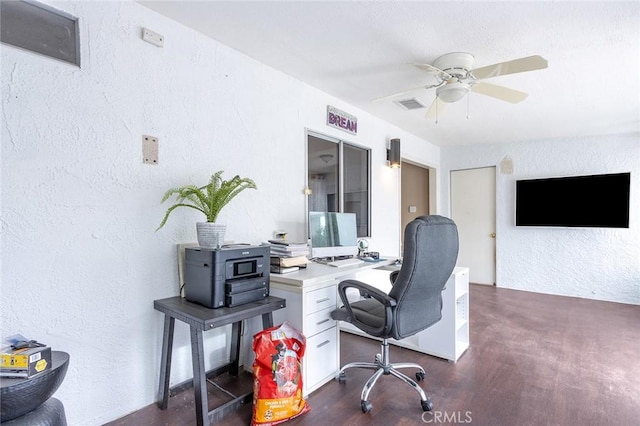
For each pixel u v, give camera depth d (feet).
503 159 17.13
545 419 5.94
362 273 10.80
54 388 4.25
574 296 15.29
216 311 5.74
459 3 6.04
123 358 6.05
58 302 5.29
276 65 8.71
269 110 8.78
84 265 5.57
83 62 5.53
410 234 5.88
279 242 7.84
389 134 13.94
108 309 5.85
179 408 6.29
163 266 6.63
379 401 6.54
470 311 12.84
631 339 9.87
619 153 14.51
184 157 6.95
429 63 8.33
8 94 4.84
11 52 4.87
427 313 6.66
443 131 15.10
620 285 14.38
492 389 6.98
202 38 7.25
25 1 5.00
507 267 16.97
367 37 7.27
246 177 8.16
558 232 15.75
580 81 9.24
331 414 6.09
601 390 6.94
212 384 7.11
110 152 5.86
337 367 7.51
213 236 6.33
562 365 8.11
